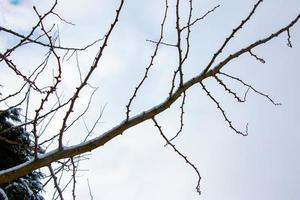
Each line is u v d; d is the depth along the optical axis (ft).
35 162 6.55
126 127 6.96
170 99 7.26
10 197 19.30
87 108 8.43
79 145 6.72
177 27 6.87
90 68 6.29
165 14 7.17
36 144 6.55
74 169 7.48
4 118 16.89
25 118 8.37
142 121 7.08
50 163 6.59
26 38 7.58
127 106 6.94
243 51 7.53
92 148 6.74
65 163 8.57
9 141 7.89
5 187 19.27
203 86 7.64
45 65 8.21
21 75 7.97
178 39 6.93
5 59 7.70
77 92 6.33
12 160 19.13
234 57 7.55
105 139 6.82
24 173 6.48
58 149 6.66
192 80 7.37
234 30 7.07
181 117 7.89
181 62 7.06
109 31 6.24
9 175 6.42
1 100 7.85
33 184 20.35
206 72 7.48
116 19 6.24
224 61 7.57
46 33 6.73
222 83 7.88
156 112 7.14
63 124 6.52
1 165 19.34
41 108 6.53
